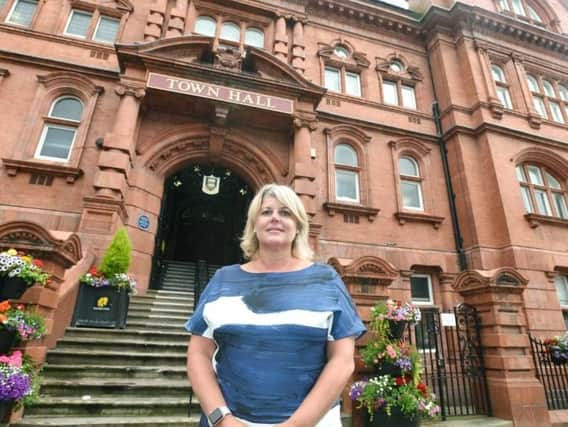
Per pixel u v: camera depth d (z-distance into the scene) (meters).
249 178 10.43
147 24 10.44
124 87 8.77
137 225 8.62
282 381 1.52
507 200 10.61
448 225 10.95
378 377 4.96
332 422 1.60
